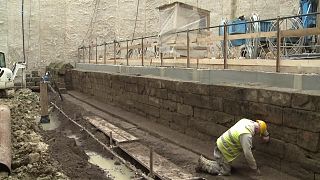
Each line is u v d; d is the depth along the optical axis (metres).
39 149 8.07
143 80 12.63
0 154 6.55
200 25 14.35
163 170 7.22
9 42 25.64
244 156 7.35
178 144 9.09
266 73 7.57
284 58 8.16
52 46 27.02
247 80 8.16
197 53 12.75
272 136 6.88
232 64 9.20
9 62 25.58
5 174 6.25
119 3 28.56
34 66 26.50
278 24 7.38
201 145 8.82
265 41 11.08
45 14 26.77
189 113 9.78
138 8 28.89
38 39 26.64
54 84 21.50
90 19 27.86
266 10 20.00
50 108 16.84
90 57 24.08
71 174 7.16
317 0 10.48
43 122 13.31
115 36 28.41
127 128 11.27
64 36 27.33
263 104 7.07
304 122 6.14
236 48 11.96
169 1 27.44
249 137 6.59
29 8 26.23
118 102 15.46
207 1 23.70
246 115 7.59
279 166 6.76
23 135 9.45
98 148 9.82
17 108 14.35
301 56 8.44
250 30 10.92
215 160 7.15
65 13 27.33
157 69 12.52
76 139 11.16
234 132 6.71
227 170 6.96
